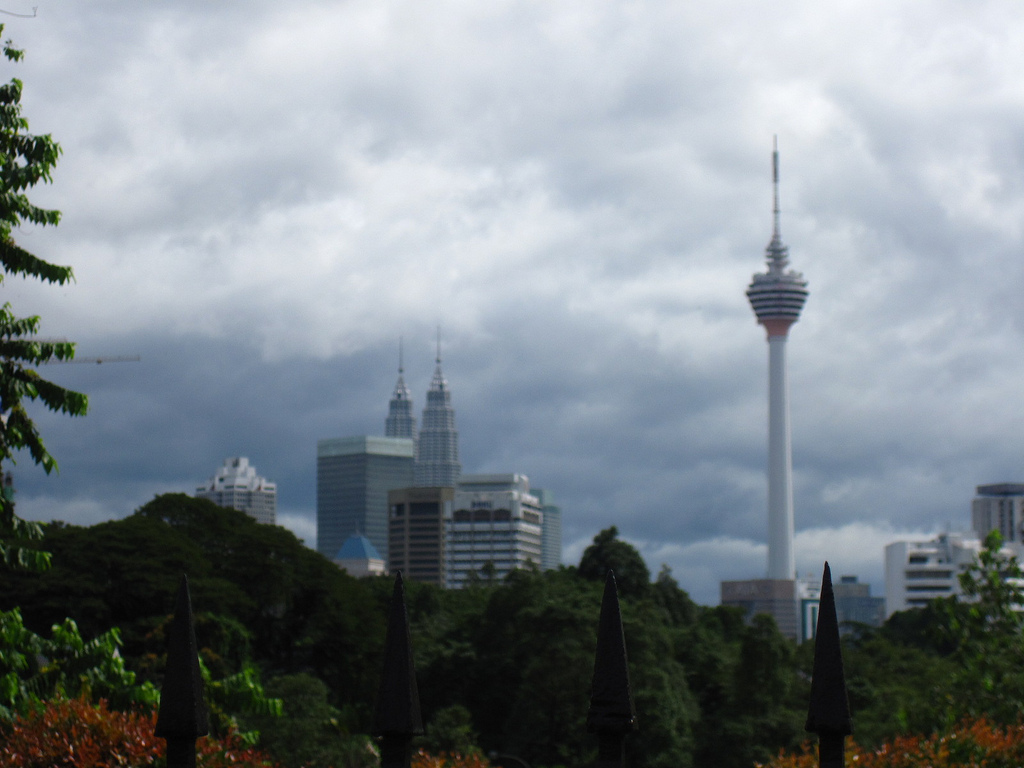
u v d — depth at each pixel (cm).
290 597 8400
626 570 10631
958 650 3080
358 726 7644
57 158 2075
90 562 7069
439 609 11238
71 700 1853
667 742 7275
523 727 7494
